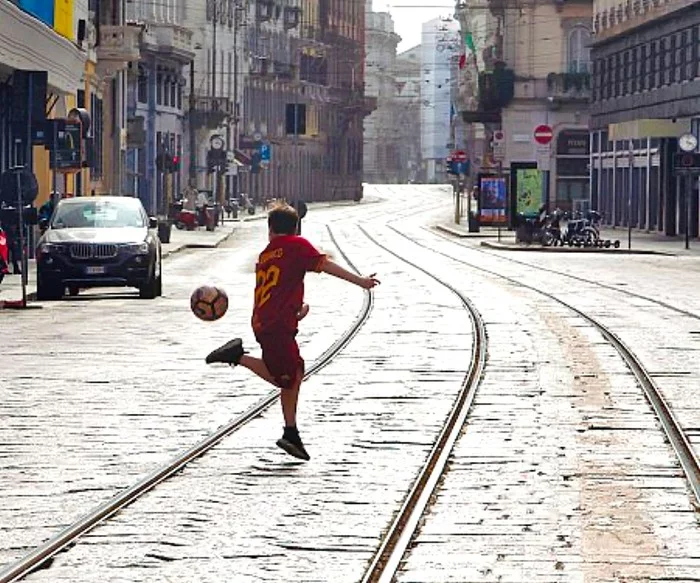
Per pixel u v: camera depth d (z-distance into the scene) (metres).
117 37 85.69
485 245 80.38
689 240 84.50
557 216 79.06
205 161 133.00
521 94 122.56
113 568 11.77
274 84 161.88
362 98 192.12
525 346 28.31
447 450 17.00
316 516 13.66
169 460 16.48
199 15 133.62
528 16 122.50
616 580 11.38
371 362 25.59
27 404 20.72
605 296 42.09
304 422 19.08
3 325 33.00
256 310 16.34
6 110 58.34
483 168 124.00
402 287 45.44
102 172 91.44
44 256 40.28
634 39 102.12
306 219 123.19
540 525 13.26
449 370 24.45
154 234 42.28
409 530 13.05
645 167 99.38
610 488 14.91
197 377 23.66
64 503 14.29
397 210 148.25
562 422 19.08
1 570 11.70
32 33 54.91
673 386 22.66
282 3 162.88
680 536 12.84
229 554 12.22
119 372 24.30
